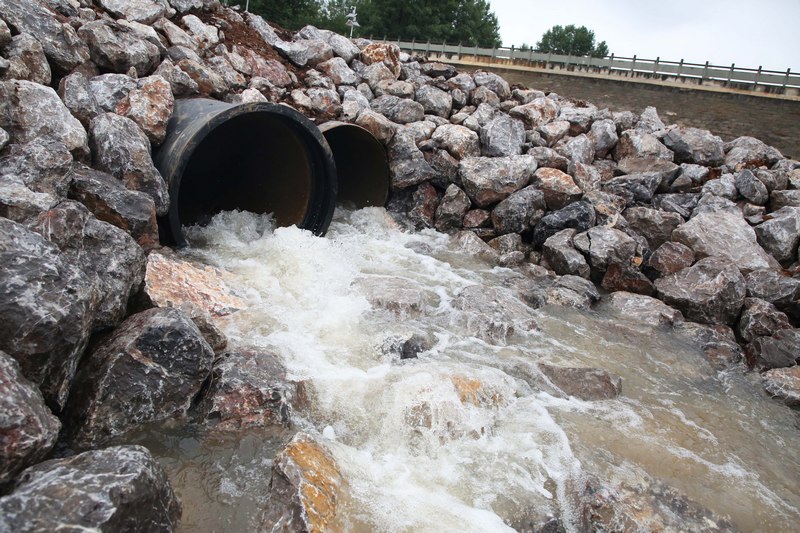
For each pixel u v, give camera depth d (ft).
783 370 20.56
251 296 19.65
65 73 22.59
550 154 33.47
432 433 14.17
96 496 8.99
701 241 27.53
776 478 15.34
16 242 11.90
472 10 155.84
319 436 13.76
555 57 92.68
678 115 81.76
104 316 14.32
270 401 13.98
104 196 18.12
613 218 29.43
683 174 33.53
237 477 12.35
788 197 31.24
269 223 26.61
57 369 11.64
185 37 30.66
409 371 16.46
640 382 19.21
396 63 40.27
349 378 15.87
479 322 20.15
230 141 27.63
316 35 39.81
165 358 13.34
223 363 14.62
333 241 26.61
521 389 17.17
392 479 12.80
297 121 23.94
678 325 23.81
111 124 20.12
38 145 16.94
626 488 13.48
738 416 18.19
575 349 20.68
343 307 19.72
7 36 20.13
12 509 8.54
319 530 10.69
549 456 14.32
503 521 12.06
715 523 12.89
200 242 23.79
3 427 9.31
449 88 40.63
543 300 24.17
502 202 30.83
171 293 17.29
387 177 31.53
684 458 15.38
